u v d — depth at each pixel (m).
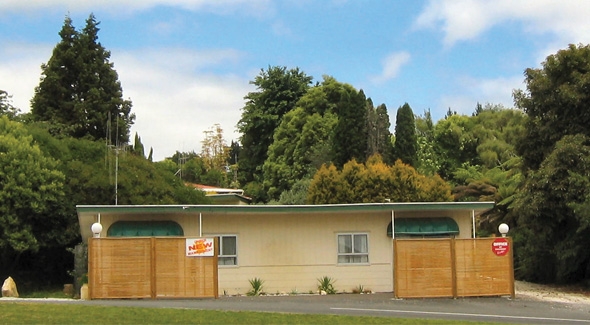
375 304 20.98
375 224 26.31
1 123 33.75
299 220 26.02
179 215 25.30
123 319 15.70
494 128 61.53
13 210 30.67
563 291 27.67
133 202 34.34
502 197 36.44
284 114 62.84
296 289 25.66
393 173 38.44
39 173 31.20
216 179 78.19
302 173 52.72
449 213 26.83
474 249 23.28
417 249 22.92
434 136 61.03
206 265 22.14
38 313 16.03
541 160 30.44
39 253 34.06
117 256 21.78
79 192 33.59
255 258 25.61
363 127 48.12
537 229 28.91
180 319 15.96
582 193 26.91
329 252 26.00
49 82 49.34
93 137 49.03
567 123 29.36
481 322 17.14
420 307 20.41
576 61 29.42
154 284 21.81
